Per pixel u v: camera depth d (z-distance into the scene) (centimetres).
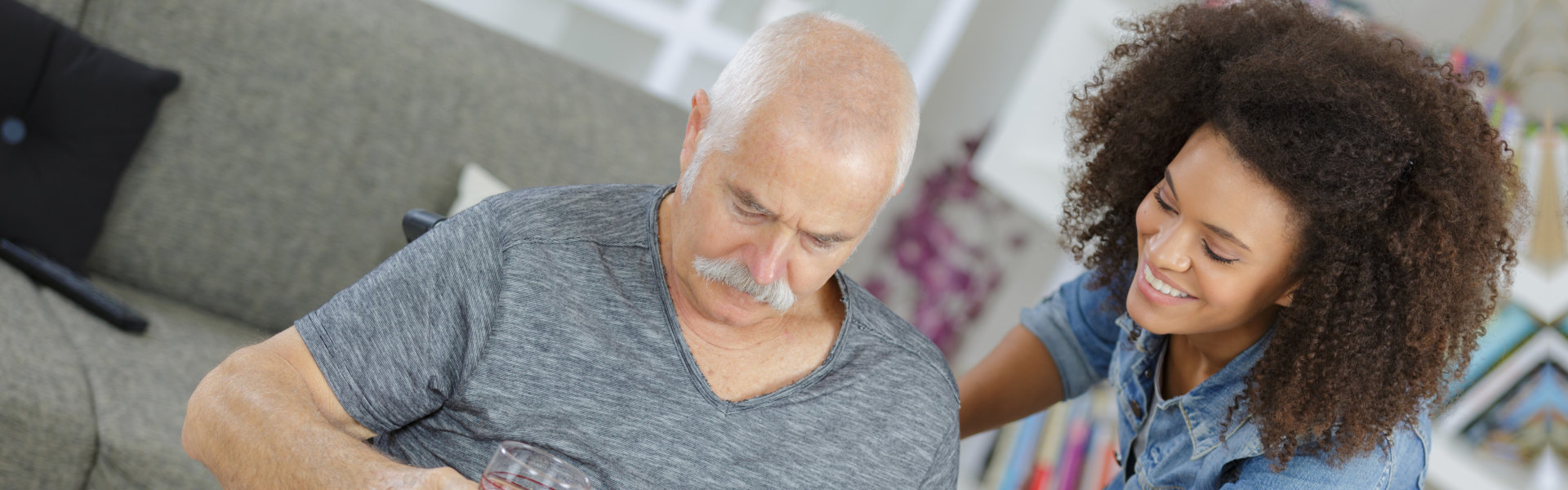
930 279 333
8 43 203
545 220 128
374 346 120
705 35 332
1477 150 113
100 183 211
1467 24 196
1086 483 228
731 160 114
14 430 160
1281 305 129
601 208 132
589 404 124
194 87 220
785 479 126
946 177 331
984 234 329
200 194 221
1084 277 167
